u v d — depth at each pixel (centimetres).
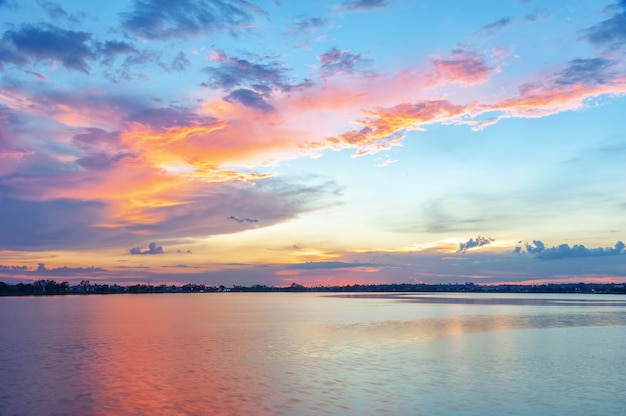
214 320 8662
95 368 3828
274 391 3047
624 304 16212
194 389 3117
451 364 3903
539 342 5216
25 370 3766
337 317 9162
